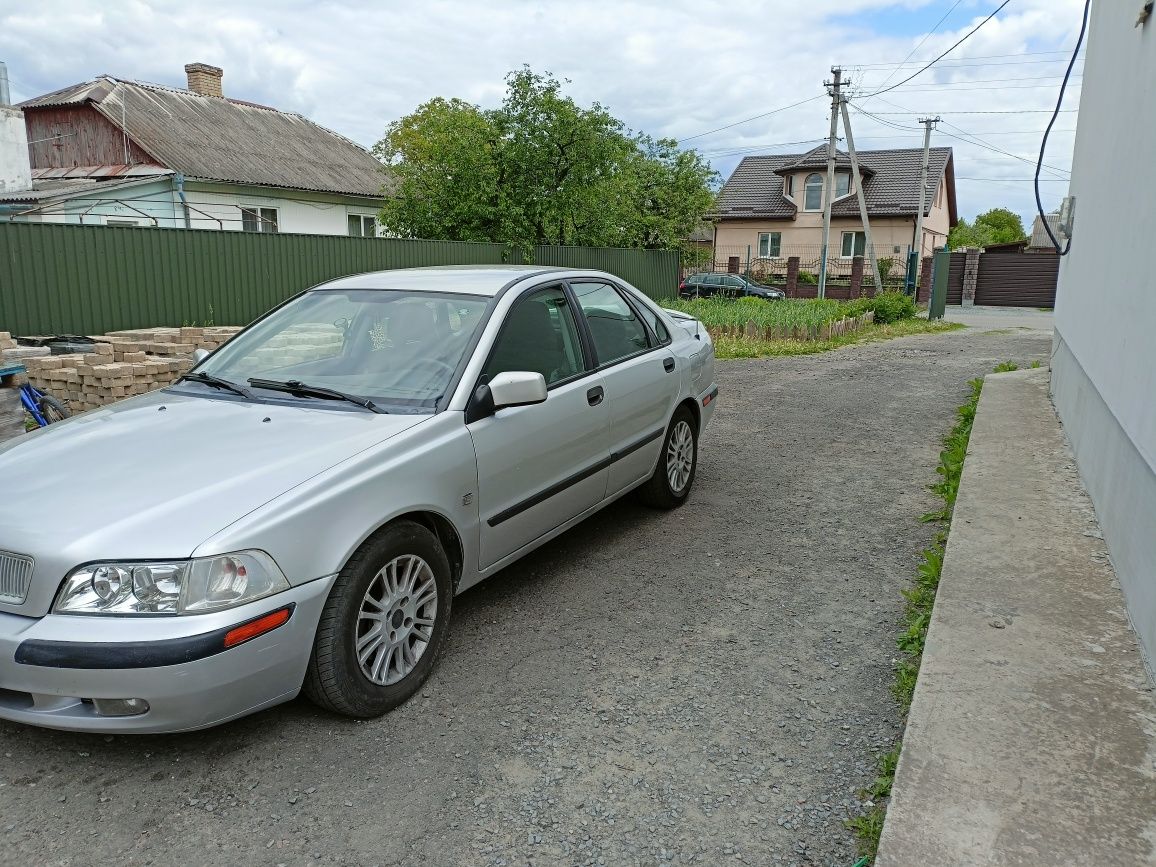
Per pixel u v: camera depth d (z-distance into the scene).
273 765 2.86
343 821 2.58
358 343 4.05
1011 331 20.64
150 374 7.74
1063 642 3.34
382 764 2.87
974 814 2.35
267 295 14.52
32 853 2.45
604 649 3.68
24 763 2.87
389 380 3.76
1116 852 2.20
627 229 27.20
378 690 3.11
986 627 3.47
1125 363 4.34
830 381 11.53
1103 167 6.04
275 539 2.74
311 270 15.27
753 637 3.79
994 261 33.06
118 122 22.64
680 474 5.59
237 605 2.63
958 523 4.74
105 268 12.16
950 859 2.18
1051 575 4.00
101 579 2.57
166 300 12.99
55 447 3.30
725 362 14.08
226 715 2.69
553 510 4.16
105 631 2.54
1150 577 3.28
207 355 4.42
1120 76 5.59
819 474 6.52
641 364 4.94
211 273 13.59
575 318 4.54
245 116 27.28
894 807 2.39
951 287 33.84
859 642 3.73
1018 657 3.22
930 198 41.91
